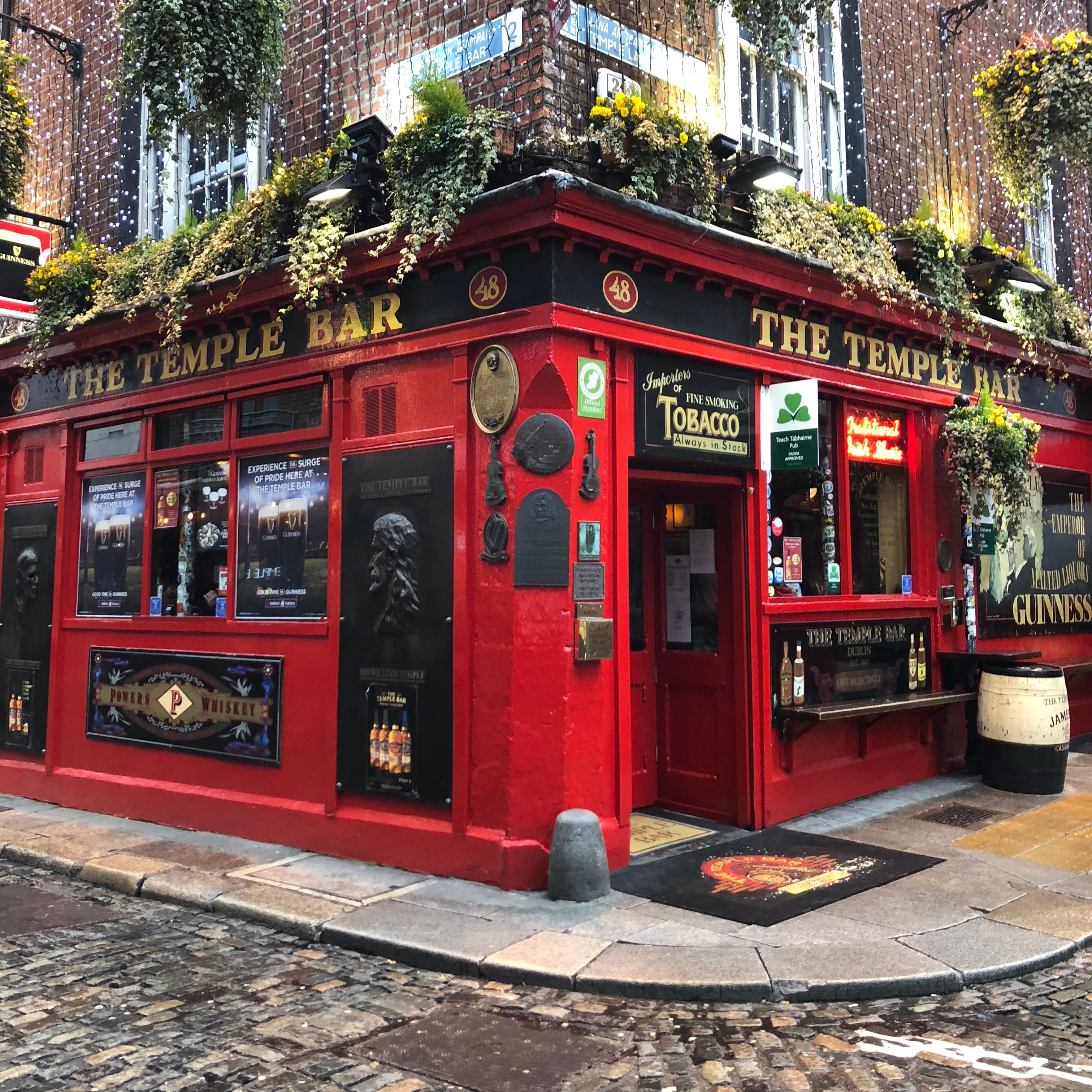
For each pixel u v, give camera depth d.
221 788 7.26
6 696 9.06
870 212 7.74
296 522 6.95
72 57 10.23
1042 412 9.85
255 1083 3.52
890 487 8.17
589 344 5.77
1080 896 5.26
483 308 5.84
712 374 6.56
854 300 7.38
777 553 7.14
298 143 7.98
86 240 8.98
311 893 5.59
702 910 5.10
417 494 6.17
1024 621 9.50
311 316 6.86
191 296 7.29
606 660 5.76
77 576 8.66
